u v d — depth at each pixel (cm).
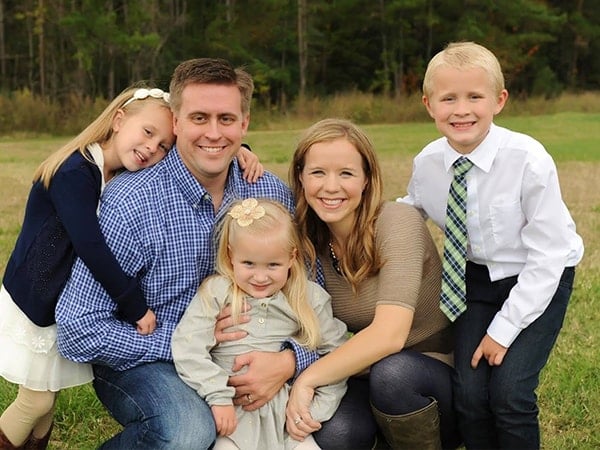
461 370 323
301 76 3216
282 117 2581
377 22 3400
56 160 322
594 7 3928
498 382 313
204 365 304
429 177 350
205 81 311
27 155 1594
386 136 1959
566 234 323
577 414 387
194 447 292
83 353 306
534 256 320
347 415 316
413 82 3378
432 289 334
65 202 309
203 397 304
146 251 312
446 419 325
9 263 326
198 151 315
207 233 322
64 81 2953
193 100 311
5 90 2777
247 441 306
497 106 335
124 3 2905
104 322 306
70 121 2353
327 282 336
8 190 1033
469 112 325
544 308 318
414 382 309
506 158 326
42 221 317
